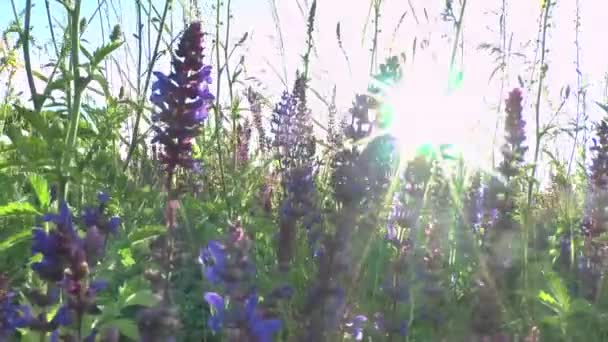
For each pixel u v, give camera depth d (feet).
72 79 1.67
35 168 1.58
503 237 2.01
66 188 1.58
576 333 1.80
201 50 1.82
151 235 1.62
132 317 1.57
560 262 2.34
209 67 1.82
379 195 1.62
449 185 2.13
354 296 1.54
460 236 2.08
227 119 2.73
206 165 2.68
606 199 2.22
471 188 2.29
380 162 1.63
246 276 1.19
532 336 1.61
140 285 1.50
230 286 1.18
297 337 1.37
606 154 2.24
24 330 1.30
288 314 1.53
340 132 2.22
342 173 1.61
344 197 1.58
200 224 2.18
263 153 2.84
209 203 2.28
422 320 1.81
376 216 1.59
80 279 1.18
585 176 2.46
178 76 1.80
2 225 1.83
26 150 1.54
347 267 1.39
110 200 1.89
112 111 1.85
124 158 2.44
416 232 1.82
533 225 2.22
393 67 1.73
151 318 1.09
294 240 1.89
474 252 2.03
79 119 1.84
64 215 1.20
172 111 1.81
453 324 1.76
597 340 1.80
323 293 1.37
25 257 1.69
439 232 2.08
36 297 1.27
